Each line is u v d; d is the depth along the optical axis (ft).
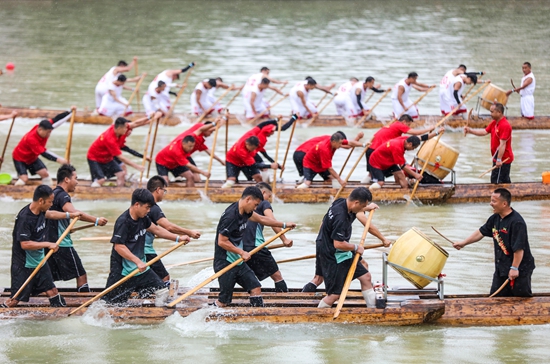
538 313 116.57
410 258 116.37
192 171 191.83
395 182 195.11
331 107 315.58
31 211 114.93
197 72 373.40
